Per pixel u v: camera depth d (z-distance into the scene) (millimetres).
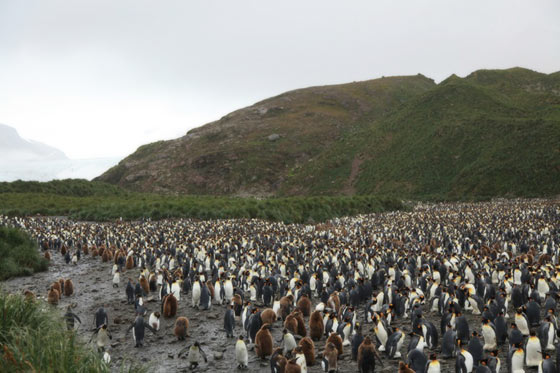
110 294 22734
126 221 59094
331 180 128125
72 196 92688
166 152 169375
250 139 166000
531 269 20453
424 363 10992
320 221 67000
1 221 52875
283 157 151250
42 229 45750
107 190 106375
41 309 11688
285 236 40188
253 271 22281
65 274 28391
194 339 15555
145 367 11180
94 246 35312
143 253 30859
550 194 86188
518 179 94000
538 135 103688
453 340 12203
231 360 13531
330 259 26391
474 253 27906
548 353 10562
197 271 23031
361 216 67000
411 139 130250
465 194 97250
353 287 18641
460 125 123312
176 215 62688
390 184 113438
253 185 138125
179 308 19484
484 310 14383
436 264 22531
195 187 142500
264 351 13273
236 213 61375
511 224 46156
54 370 8617
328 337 13602
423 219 59094
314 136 165000
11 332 9555
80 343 10898
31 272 28375
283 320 16547
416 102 152250
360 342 12375
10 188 89812
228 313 15734
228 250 31875
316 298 20219
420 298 16641
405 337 14289
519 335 12008
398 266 23422
